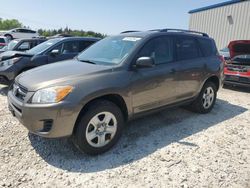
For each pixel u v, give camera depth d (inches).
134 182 112.2
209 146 148.5
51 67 150.0
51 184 109.2
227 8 680.4
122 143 148.4
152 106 158.9
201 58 195.8
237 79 312.0
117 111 137.1
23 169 119.0
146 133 163.9
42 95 118.4
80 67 142.8
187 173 120.2
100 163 126.4
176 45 177.2
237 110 225.8
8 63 251.9
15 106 130.2
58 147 140.4
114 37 177.9
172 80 167.3
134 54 147.8
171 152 139.6
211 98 211.9
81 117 124.5
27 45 368.2
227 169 124.7
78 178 113.9
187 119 193.8
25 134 153.5
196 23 787.4
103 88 128.3
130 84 140.9
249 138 162.6
